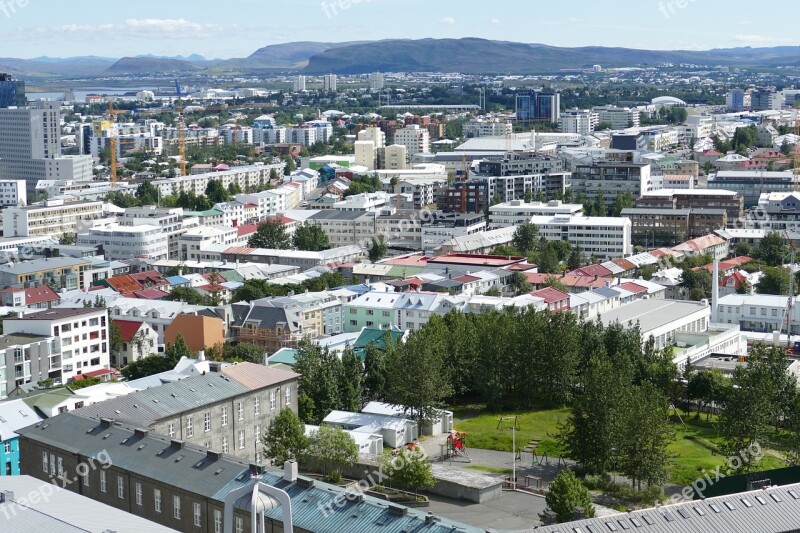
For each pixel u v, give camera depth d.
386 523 188.25
